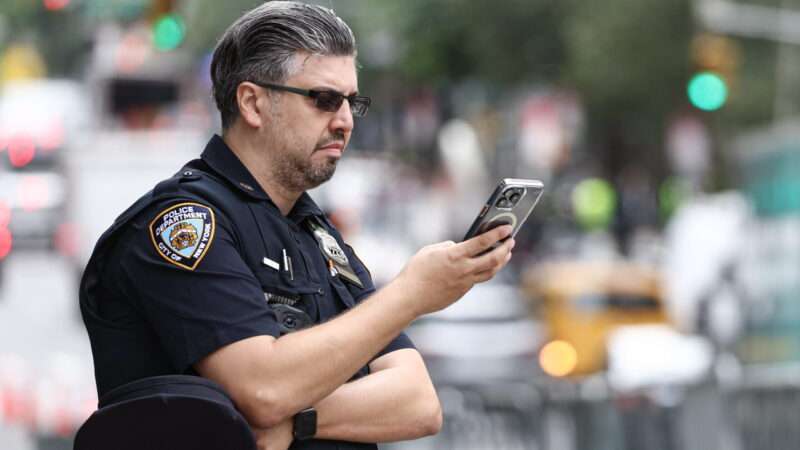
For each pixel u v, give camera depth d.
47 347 21.69
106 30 41.00
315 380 4.43
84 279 4.72
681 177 51.50
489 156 65.44
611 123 54.19
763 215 24.66
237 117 4.80
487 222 4.53
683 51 47.00
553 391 13.41
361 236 37.53
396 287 4.53
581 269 28.41
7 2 64.69
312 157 4.75
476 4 55.28
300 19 4.74
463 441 13.11
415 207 50.66
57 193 29.39
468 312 25.19
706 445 13.80
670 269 25.58
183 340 4.49
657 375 15.23
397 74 64.69
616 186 56.22
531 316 27.09
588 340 26.77
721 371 14.74
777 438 14.16
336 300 4.83
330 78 4.73
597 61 48.25
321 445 4.71
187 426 4.28
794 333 23.83
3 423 15.66
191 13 40.97
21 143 31.28
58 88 40.22
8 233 28.38
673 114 48.53
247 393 4.43
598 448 13.47
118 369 4.64
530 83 55.81
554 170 56.47
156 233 4.59
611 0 48.34
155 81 40.44
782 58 48.56
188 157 29.19
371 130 65.06
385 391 4.83
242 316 4.49
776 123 48.22
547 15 54.06
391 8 59.75
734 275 24.50
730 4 43.00
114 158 28.83
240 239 4.65
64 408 16.06
